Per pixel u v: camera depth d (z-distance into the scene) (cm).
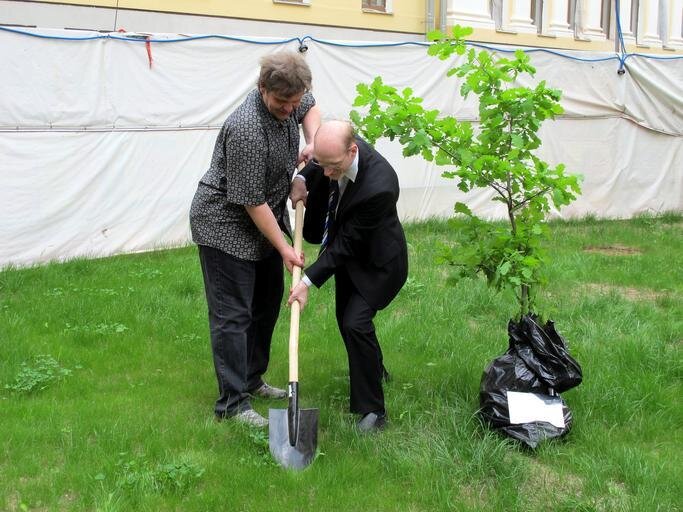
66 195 863
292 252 438
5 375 516
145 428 442
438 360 575
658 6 2411
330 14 1539
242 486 387
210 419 457
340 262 437
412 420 462
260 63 421
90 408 470
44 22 1127
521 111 450
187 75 936
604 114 1308
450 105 1166
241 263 450
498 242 462
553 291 789
